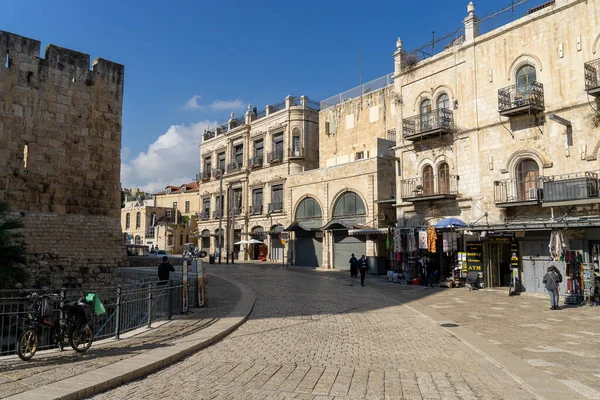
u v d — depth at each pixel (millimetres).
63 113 22828
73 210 22844
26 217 20984
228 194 54844
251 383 7344
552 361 8742
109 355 8797
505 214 22938
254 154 53625
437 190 27062
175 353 8867
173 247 69375
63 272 22000
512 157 22969
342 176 37344
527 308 16469
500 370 8188
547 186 20281
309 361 8867
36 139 21766
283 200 48344
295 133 48156
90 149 23750
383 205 34469
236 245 55125
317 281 26953
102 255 23562
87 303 9523
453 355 9445
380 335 11617
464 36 26078
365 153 40219
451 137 26359
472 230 21391
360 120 41094
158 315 13375
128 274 22500
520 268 21156
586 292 17188
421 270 25094
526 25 22828
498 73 24000
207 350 9797
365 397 6656
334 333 11828
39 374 7395
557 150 21172
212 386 7176
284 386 7180
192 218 73125
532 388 6852
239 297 18656
